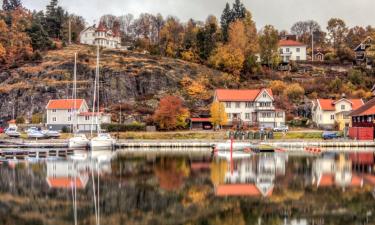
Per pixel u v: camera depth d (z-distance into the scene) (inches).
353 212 1617.9
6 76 6791.3
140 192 2004.2
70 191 2036.2
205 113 5762.8
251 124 5403.5
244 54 7593.5
